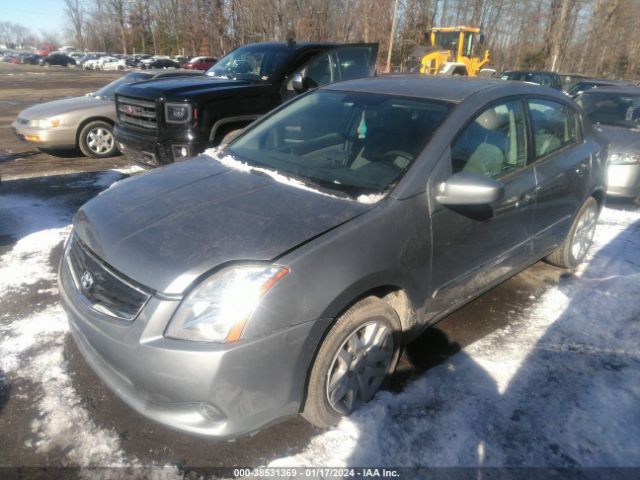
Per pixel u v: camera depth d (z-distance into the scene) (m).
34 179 7.00
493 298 3.86
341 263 2.21
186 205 2.51
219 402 2.02
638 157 6.04
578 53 42.81
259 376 2.06
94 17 82.56
